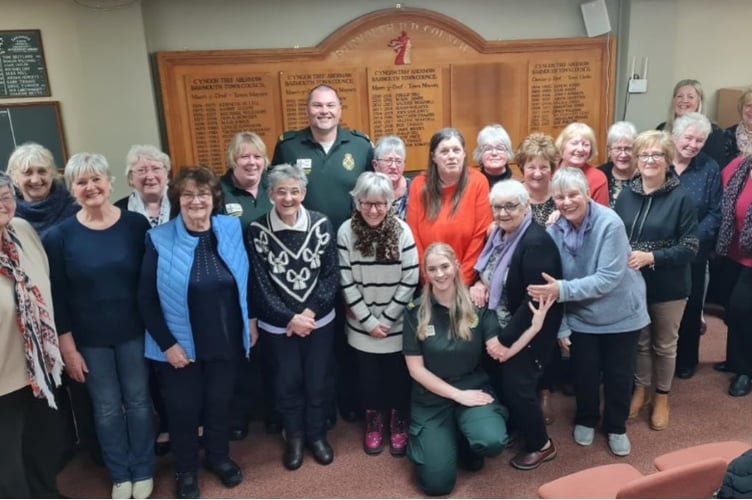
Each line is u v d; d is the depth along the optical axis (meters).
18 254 2.16
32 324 2.17
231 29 3.89
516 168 4.36
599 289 2.51
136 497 2.60
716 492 1.64
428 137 4.25
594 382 2.76
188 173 2.38
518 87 4.29
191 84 3.88
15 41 3.71
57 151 3.88
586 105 4.41
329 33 4.01
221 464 2.68
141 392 2.54
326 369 2.75
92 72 3.71
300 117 4.04
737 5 4.46
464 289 2.56
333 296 2.66
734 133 3.81
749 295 3.14
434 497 2.54
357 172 3.01
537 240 2.48
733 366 3.38
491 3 4.16
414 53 4.11
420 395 2.64
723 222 3.17
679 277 2.81
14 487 2.24
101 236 2.39
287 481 2.68
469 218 2.75
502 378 2.66
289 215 2.56
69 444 2.93
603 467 2.07
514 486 2.59
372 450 2.85
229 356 2.51
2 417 2.17
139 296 2.40
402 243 2.65
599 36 4.31
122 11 3.66
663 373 2.92
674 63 4.48
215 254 2.45
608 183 3.20
